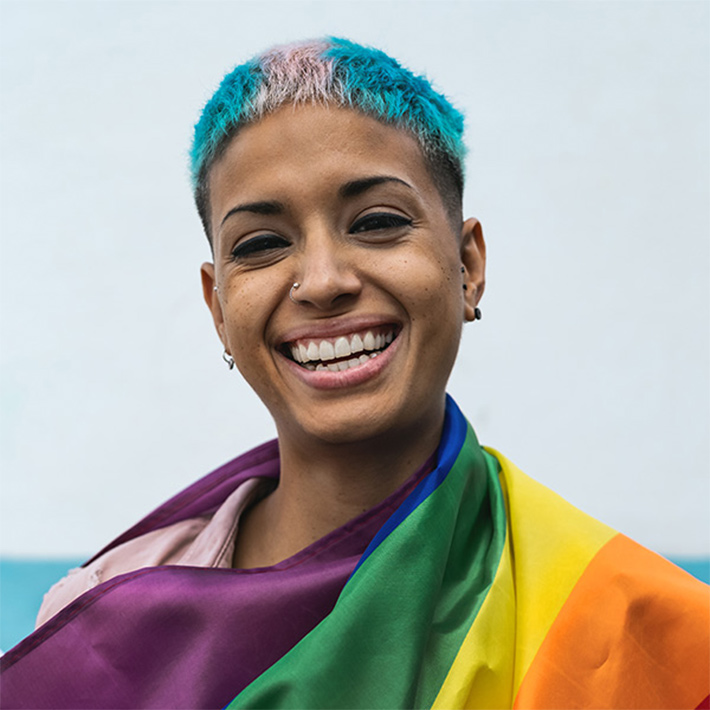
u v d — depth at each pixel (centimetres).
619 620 138
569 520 151
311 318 142
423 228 145
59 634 150
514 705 132
